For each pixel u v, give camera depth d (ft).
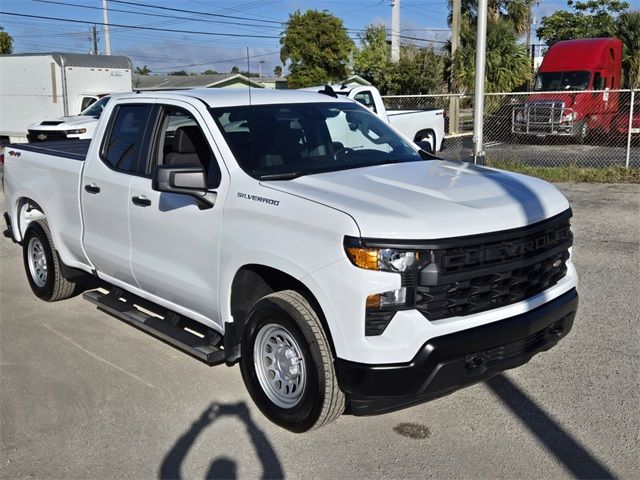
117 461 12.88
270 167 14.92
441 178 14.56
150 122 17.07
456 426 13.84
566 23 133.69
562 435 13.38
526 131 70.79
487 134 74.28
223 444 13.41
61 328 19.83
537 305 13.33
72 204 19.52
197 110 15.85
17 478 12.37
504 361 12.95
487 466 12.41
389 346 11.78
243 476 12.32
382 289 11.70
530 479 11.99
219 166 14.89
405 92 110.42
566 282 14.38
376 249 11.69
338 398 12.71
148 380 16.28
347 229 11.90
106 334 19.33
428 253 11.77
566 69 75.56
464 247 12.03
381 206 12.41
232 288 14.42
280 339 13.64
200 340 15.76
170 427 14.08
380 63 112.37
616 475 12.05
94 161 18.57
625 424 13.71
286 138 15.83
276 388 13.91
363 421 14.16
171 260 15.93
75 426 14.19
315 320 12.71
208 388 15.80
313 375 12.69
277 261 13.03
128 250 17.37
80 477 12.39
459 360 12.14
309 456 12.91
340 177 14.42
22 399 15.40
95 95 73.05
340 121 17.17
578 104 69.46
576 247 27.25
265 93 17.37
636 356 16.90
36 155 21.63
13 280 25.00
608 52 77.00
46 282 21.63
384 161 16.42
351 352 11.95
